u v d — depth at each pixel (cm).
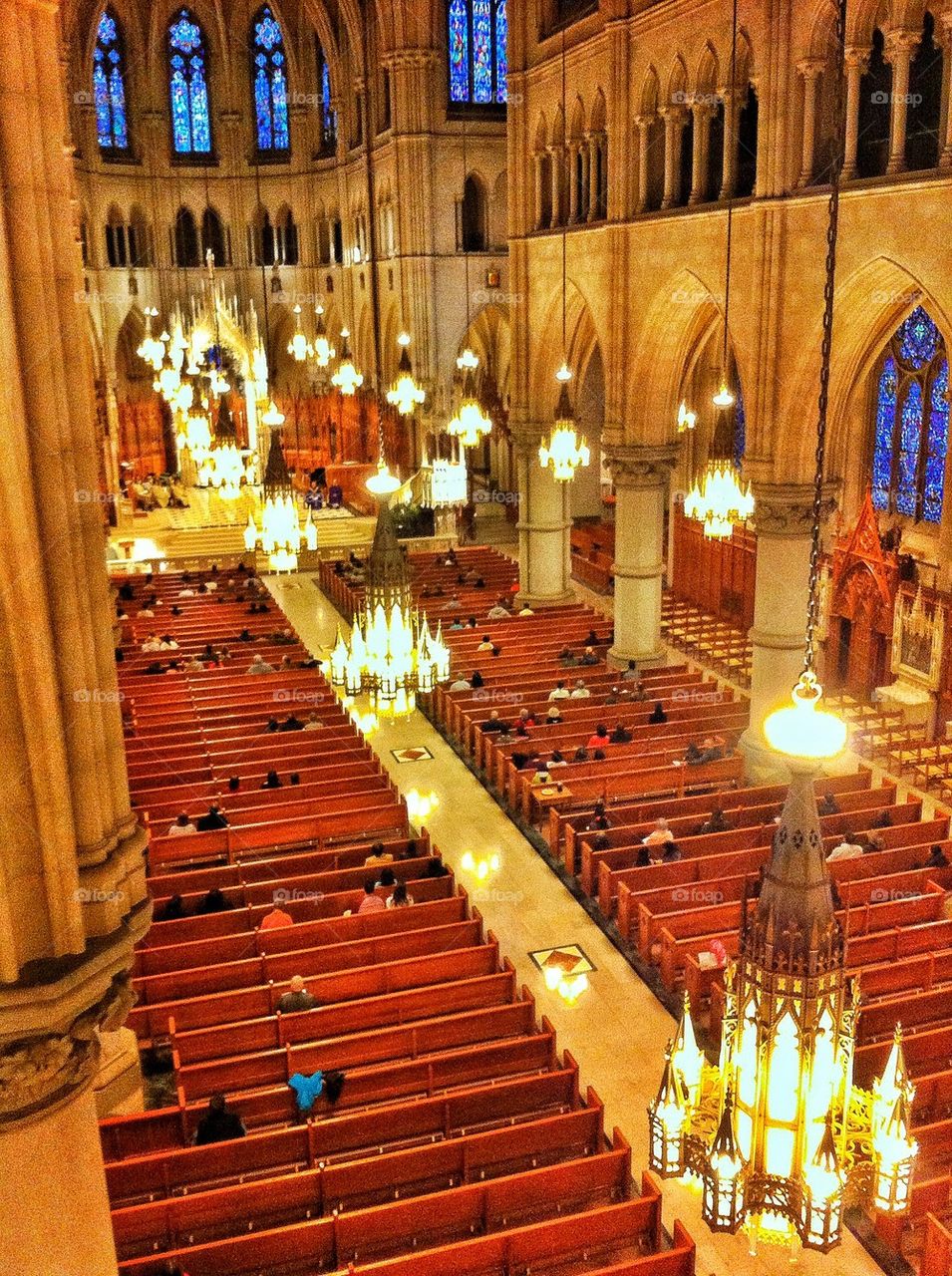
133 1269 985
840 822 1872
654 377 2522
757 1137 643
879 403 3191
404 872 1739
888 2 1638
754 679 2170
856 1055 1283
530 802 2084
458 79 4047
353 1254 1066
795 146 1862
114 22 4841
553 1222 1041
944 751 2412
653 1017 1520
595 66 2481
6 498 486
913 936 1561
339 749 2227
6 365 478
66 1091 559
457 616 3119
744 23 1939
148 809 1941
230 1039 1373
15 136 475
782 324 1944
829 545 2534
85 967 534
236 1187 1089
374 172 4375
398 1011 1438
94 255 4853
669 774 2109
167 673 2591
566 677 2616
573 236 2695
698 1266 1116
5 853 513
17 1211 561
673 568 3634
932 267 1602
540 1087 1277
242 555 4081
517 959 1656
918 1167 1188
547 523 3177
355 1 4216
